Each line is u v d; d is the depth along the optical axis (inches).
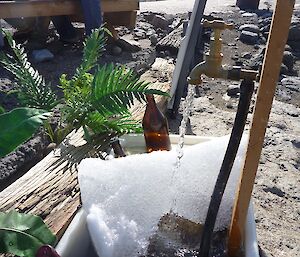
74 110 96.6
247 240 64.0
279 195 114.0
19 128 59.7
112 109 90.7
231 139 61.8
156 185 66.3
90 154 90.0
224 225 68.6
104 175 66.7
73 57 202.1
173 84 144.6
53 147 114.9
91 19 199.6
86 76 104.5
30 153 122.3
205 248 63.3
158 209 65.6
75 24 239.1
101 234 61.6
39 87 105.3
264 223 103.4
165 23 255.1
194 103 163.9
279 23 51.5
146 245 63.3
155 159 68.4
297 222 105.4
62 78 107.0
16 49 111.3
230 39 233.3
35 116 60.9
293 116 158.2
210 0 315.3
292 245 97.7
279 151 133.3
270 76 54.0
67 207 82.7
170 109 147.8
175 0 313.7
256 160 58.8
